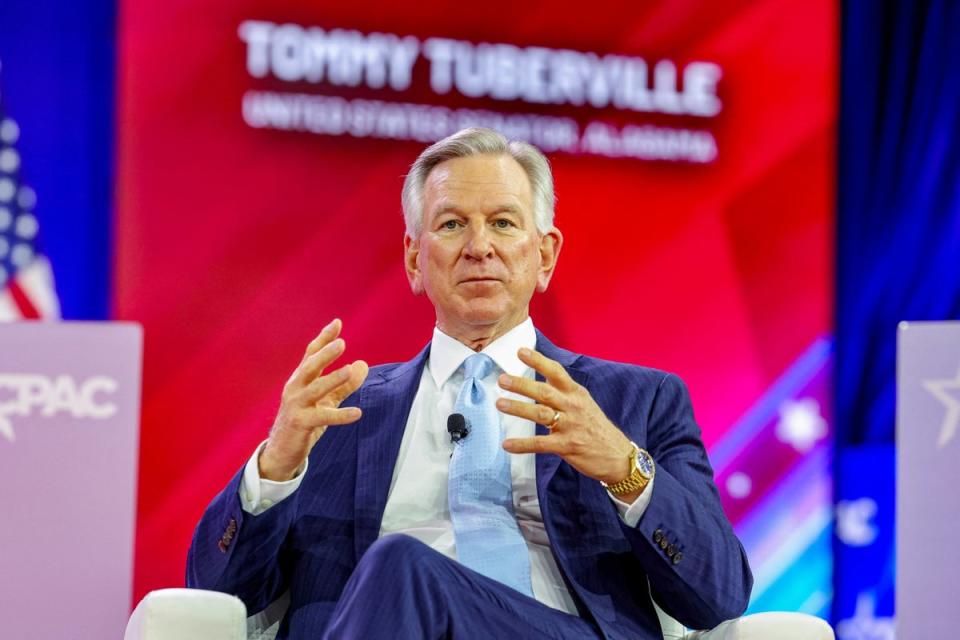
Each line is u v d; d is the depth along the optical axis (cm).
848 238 1714
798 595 1667
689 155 1661
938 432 1083
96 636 1070
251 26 1552
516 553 827
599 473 768
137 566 1521
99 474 1076
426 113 1595
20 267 1503
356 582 710
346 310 1572
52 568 1066
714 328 1659
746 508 1661
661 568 796
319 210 1568
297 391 773
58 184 1513
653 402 899
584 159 1633
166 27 1534
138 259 1527
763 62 1684
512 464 865
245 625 765
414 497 863
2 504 1059
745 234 1673
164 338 1531
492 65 1611
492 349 904
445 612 719
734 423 1661
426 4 1597
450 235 894
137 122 1527
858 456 1698
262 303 1553
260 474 791
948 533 1077
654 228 1652
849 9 1712
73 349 1076
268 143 1557
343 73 1576
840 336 1709
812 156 1692
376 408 902
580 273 1631
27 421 1067
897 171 1723
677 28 1661
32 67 1512
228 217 1547
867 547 1691
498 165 901
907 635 1081
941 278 1723
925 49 1725
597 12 1641
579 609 820
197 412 1538
